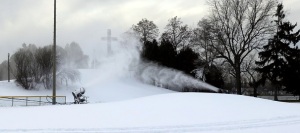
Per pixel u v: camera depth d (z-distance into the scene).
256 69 62.44
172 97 24.70
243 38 58.19
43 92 52.69
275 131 15.26
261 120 18.05
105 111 20.52
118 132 14.71
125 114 19.42
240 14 57.91
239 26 58.19
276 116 19.39
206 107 21.36
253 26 57.62
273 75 60.72
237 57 58.75
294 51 60.03
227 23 58.47
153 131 14.90
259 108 22.06
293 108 23.38
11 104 40.41
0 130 14.95
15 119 18.08
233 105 22.39
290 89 59.47
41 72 53.75
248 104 23.19
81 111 20.70
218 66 61.47
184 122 17.14
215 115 19.20
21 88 52.62
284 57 60.78
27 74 53.09
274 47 60.41
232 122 17.27
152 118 18.23
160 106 21.62
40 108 23.05
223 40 58.34
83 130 15.09
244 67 67.00
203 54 66.31
